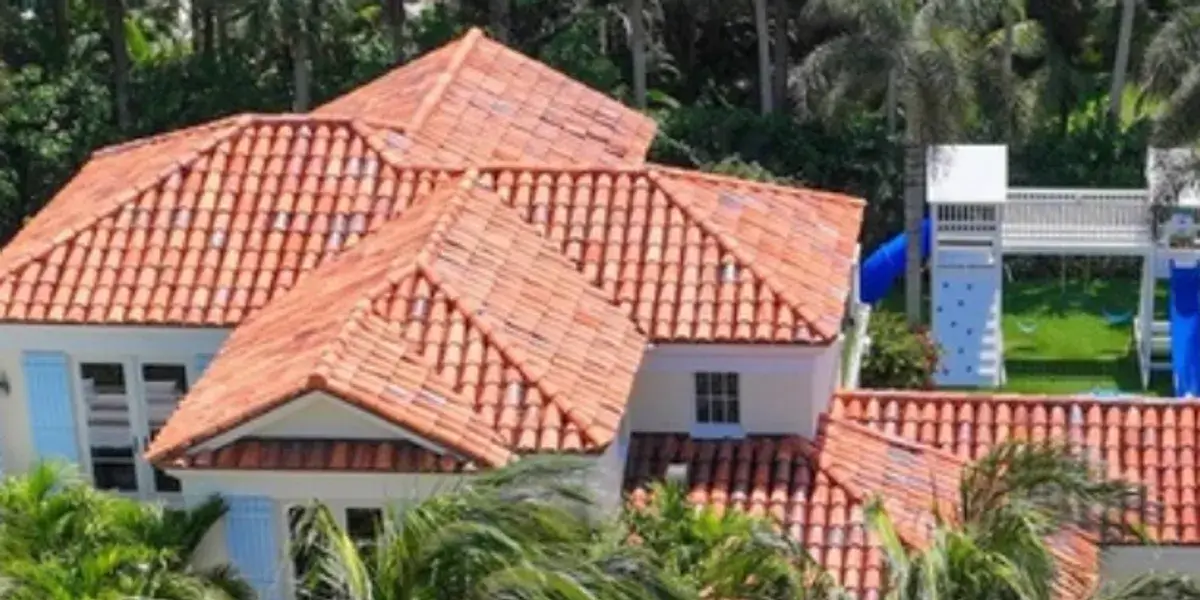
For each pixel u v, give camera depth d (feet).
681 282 141.59
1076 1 308.19
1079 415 151.53
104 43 293.64
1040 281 280.72
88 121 277.64
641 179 149.48
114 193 153.38
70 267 145.28
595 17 289.94
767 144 276.41
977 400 153.69
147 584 107.96
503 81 169.68
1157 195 234.17
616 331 136.56
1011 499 106.01
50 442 145.69
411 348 127.85
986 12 249.14
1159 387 248.32
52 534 114.62
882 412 153.69
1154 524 142.41
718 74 313.12
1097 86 305.94
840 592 102.37
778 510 135.23
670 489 122.72
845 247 151.53
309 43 269.44
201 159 153.28
